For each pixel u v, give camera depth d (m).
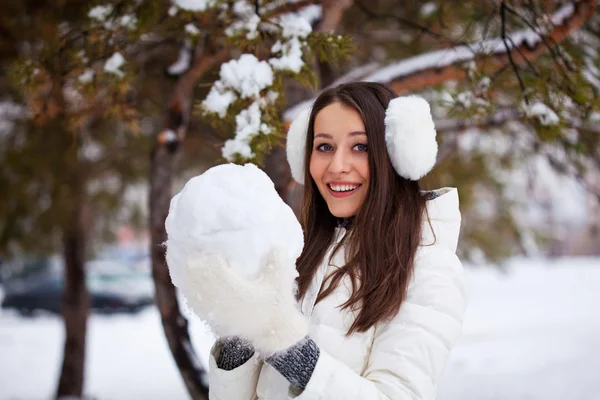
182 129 2.89
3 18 4.07
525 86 2.38
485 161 5.26
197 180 1.21
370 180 1.54
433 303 1.36
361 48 4.38
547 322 11.02
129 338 10.29
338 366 1.20
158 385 6.97
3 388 7.04
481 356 8.11
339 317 1.46
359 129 1.54
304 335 1.17
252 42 2.20
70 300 5.86
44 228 5.36
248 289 1.10
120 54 2.44
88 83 2.45
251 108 2.09
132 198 6.43
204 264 1.11
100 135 5.05
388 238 1.48
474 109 2.41
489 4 2.82
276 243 1.16
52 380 7.53
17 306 13.38
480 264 6.16
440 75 2.59
